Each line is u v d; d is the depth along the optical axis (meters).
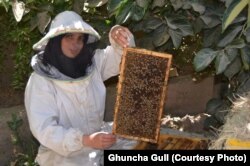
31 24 3.61
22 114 4.25
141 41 3.65
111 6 3.28
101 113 3.30
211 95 4.68
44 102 3.04
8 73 4.77
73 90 3.07
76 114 3.15
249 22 3.00
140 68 2.90
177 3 3.30
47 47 3.04
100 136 2.86
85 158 3.20
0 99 4.64
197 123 4.39
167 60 2.89
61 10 3.66
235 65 3.37
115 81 4.59
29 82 3.10
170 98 4.66
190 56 4.35
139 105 2.92
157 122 2.93
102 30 3.74
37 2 3.64
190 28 3.38
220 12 3.33
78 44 3.03
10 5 3.72
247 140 2.67
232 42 3.14
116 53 3.26
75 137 2.90
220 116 3.61
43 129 2.95
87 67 3.15
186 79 4.67
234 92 3.67
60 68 3.05
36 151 4.01
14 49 4.62
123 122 2.93
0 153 4.03
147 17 3.50
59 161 3.18
